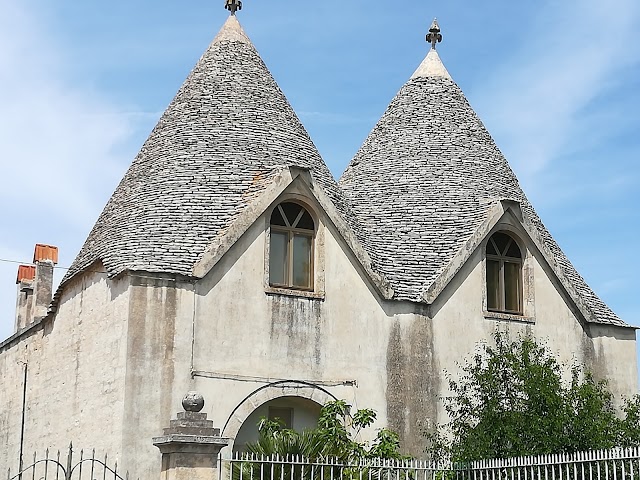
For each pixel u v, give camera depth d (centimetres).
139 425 2322
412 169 3031
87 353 2581
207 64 2958
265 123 2841
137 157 2838
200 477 1728
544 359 2777
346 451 2136
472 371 2533
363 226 2888
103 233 2655
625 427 2231
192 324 2434
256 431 2559
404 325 2695
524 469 1923
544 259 2917
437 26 3372
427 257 2825
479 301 2812
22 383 3092
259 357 2506
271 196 2581
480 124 3219
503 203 2859
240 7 3106
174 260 2456
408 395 2653
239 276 2527
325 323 2611
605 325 2984
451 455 2364
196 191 2625
